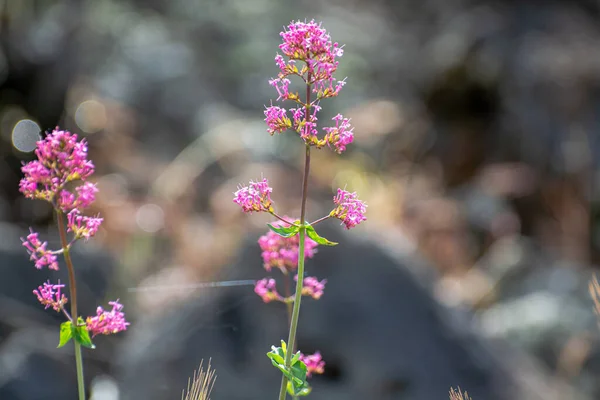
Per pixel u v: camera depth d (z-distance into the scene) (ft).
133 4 50.11
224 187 27.48
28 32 41.04
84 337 5.56
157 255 23.61
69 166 5.53
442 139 41.06
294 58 5.44
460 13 53.11
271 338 14.35
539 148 38.37
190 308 14.92
